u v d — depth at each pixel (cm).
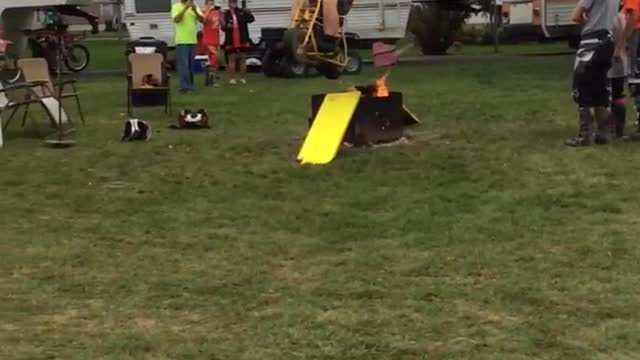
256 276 577
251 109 1429
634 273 555
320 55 2045
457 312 501
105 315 511
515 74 1998
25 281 574
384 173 889
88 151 1060
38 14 2514
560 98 1474
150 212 759
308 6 2061
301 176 891
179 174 919
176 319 502
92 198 815
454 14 3169
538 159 929
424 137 1104
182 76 1705
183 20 1681
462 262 590
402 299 525
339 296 534
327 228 691
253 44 2381
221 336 475
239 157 1007
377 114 1050
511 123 1203
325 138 986
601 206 723
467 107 1391
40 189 855
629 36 1002
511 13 2977
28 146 1102
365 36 2442
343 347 455
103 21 5684
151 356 449
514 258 595
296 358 442
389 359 439
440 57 2852
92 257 626
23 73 1238
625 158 914
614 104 1015
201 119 1230
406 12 2427
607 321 481
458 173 877
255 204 777
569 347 448
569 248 611
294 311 509
